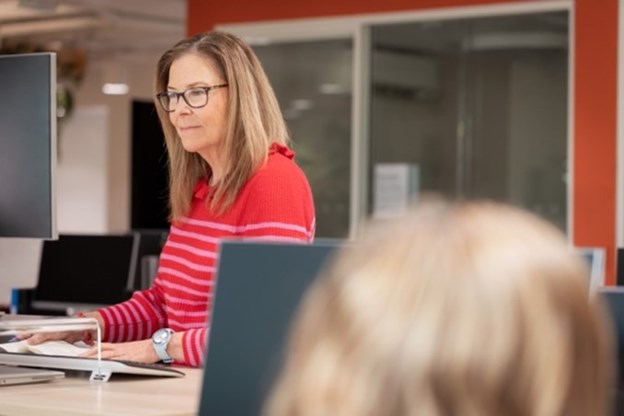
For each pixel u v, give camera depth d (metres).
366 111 8.98
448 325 0.85
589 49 8.12
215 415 1.91
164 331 2.94
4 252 6.07
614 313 1.69
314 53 9.22
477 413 0.85
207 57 3.04
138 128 8.41
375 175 8.95
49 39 15.21
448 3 8.59
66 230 17.50
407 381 0.85
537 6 8.27
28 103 3.13
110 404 2.40
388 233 0.91
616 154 8.05
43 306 6.03
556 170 8.25
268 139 3.05
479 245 0.88
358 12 8.98
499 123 8.43
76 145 17.39
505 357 0.85
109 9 12.97
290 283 1.88
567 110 8.20
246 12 9.51
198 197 3.09
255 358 1.89
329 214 9.12
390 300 0.87
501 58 8.41
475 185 8.50
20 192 3.15
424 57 8.72
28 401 2.44
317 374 0.88
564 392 0.87
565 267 0.88
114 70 16.88
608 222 8.07
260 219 2.94
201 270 3.05
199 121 3.02
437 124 8.67
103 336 3.24
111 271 5.92
